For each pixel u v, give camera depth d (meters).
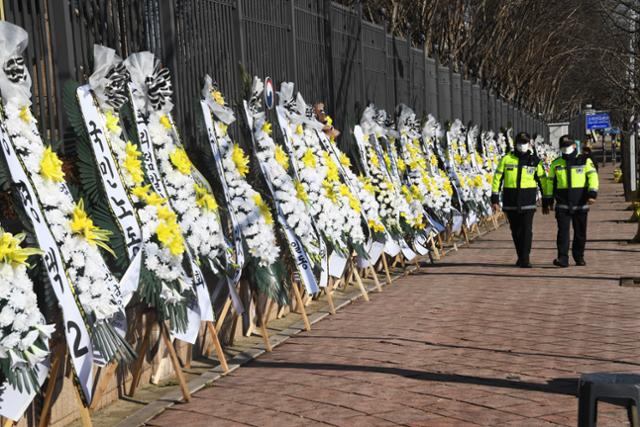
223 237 10.64
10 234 6.75
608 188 58.72
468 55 40.06
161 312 9.08
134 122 9.49
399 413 8.47
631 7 23.33
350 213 14.86
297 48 15.68
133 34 10.36
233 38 13.13
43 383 7.75
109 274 8.04
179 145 10.27
